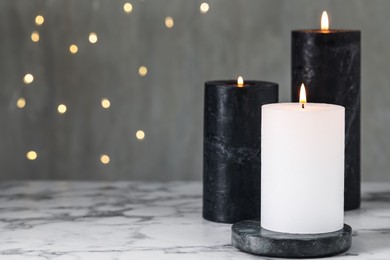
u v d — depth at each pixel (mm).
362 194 1269
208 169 1122
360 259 976
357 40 1155
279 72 1552
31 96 1564
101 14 1555
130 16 1553
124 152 1576
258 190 1108
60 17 1555
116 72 1562
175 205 1208
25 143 1572
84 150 1575
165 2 1548
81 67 1561
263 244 979
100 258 981
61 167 1579
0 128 1570
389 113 1562
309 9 1546
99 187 1324
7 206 1204
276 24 1547
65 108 1566
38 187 1324
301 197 992
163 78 1562
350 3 1547
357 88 1163
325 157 990
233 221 1110
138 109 1569
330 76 1142
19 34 1556
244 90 1095
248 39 1549
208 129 1117
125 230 1085
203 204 1139
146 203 1221
